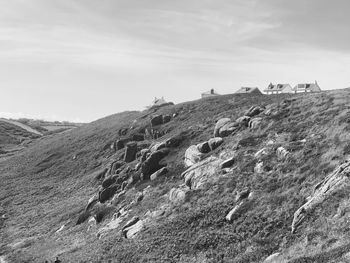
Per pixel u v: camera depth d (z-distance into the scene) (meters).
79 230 48.50
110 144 86.94
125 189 52.53
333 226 23.44
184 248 30.64
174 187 44.62
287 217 28.61
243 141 45.12
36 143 127.12
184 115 78.56
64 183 75.75
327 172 30.91
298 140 39.41
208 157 46.44
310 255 21.55
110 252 34.81
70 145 100.06
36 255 43.00
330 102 45.16
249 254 26.30
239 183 36.62
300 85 148.00
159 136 73.56
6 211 66.94
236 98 79.25
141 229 37.06
